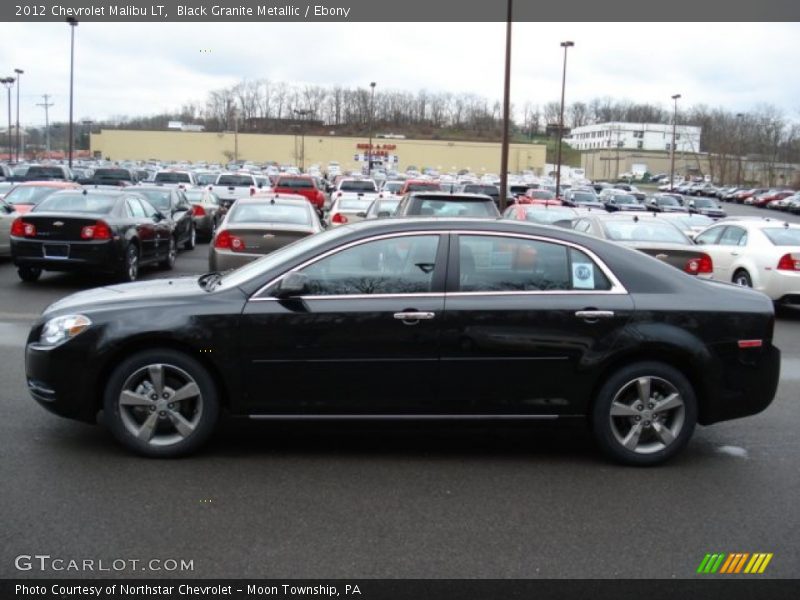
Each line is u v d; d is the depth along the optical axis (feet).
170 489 15.49
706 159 402.11
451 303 16.99
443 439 19.24
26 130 422.00
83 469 16.40
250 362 16.84
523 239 17.57
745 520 14.76
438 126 451.12
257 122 388.98
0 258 53.98
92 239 40.86
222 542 13.35
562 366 17.16
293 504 14.98
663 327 17.19
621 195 147.13
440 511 14.85
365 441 18.89
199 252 64.85
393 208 60.08
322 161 348.18
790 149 342.23
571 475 16.97
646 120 552.41
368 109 425.69
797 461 18.25
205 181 125.29
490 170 348.59
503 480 16.56
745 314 17.54
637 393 17.48
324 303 16.93
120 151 341.41
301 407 17.06
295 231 37.60
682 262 38.24
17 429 18.83
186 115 385.91
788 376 27.50
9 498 14.87
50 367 16.89
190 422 17.12
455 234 17.48
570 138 556.10
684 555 13.30
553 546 13.52
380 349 16.89
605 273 17.52
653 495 15.92
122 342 16.67
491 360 17.03
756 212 206.49
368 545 13.39
